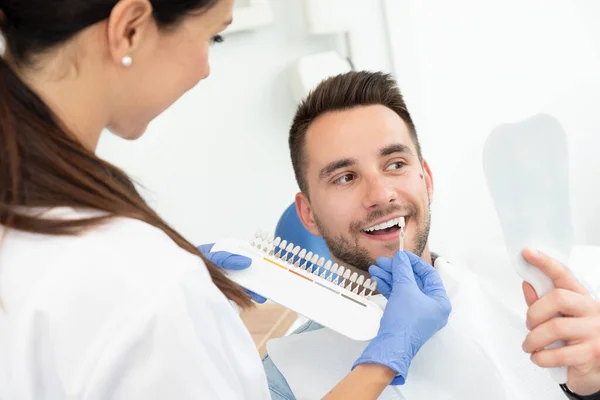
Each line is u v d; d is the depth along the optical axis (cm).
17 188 62
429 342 108
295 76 195
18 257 65
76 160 65
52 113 64
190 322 63
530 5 192
